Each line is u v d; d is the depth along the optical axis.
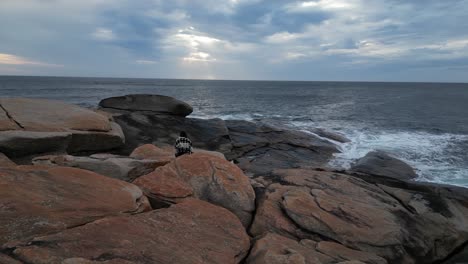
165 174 7.05
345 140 20.17
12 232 4.04
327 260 5.35
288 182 8.55
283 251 5.15
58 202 4.90
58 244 3.96
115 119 15.05
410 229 6.91
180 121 16.77
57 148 9.38
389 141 20.67
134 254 4.18
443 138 22.25
